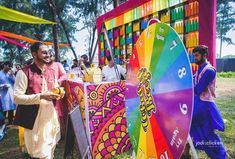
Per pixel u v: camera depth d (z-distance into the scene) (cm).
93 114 429
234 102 959
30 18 1000
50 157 350
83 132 295
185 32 565
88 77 468
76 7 2897
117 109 443
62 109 572
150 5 700
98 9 2786
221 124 379
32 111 346
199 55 379
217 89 1369
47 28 3347
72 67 1094
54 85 367
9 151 562
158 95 216
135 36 799
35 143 345
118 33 920
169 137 203
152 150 228
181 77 189
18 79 344
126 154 453
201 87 369
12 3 3116
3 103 803
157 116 218
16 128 777
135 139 260
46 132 350
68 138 259
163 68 208
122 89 443
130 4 810
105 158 443
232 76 2417
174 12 604
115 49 948
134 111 260
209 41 499
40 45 351
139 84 247
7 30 3259
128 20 835
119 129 449
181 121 189
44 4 2964
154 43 221
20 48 3762
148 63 230
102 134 438
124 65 784
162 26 209
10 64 848
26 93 346
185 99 185
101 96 432
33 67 353
